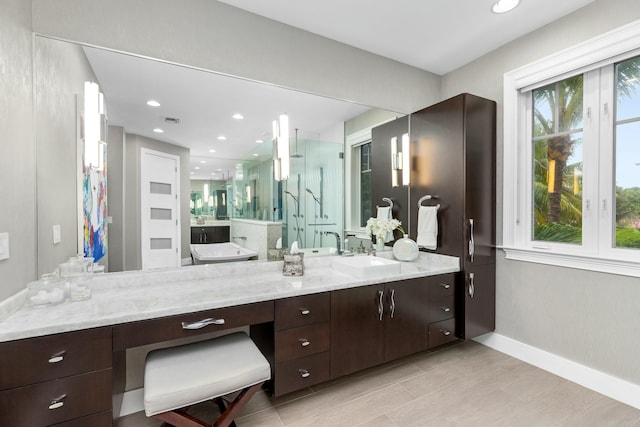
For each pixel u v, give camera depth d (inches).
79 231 67.5
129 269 73.7
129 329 54.2
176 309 57.7
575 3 79.7
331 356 75.0
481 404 72.9
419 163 109.8
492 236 102.0
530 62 93.0
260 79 85.7
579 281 83.0
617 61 76.1
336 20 87.1
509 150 98.9
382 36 95.4
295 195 95.2
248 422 66.1
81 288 61.3
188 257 80.2
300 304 70.7
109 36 67.8
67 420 49.6
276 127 90.1
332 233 102.7
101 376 52.1
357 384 81.4
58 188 63.9
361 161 105.4
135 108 73.1
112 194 72.1
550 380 83.7
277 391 68.4
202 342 67.0
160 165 76.7
